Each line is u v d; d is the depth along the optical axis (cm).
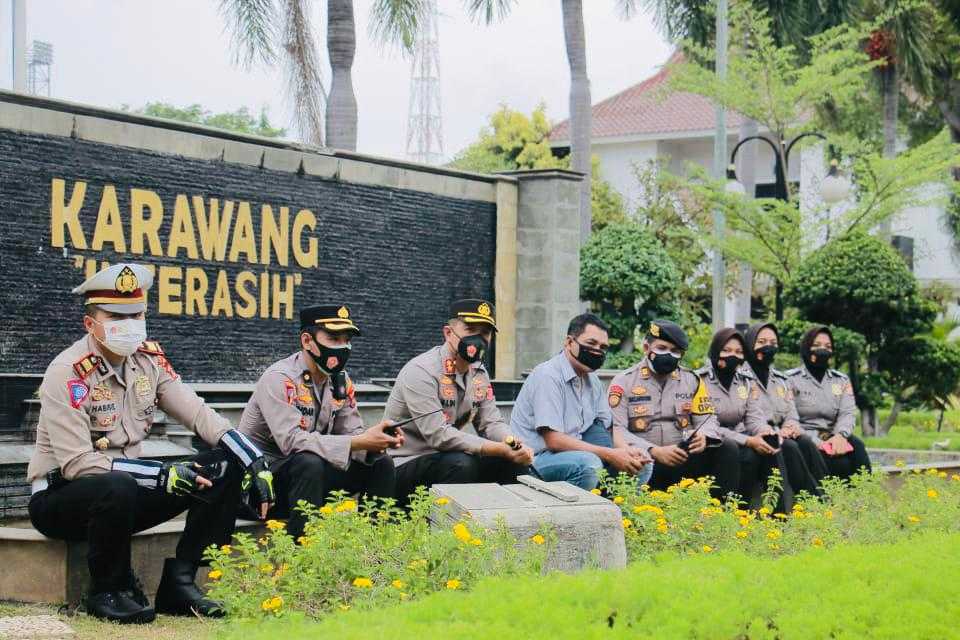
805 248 1983
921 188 2561
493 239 1421
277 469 734
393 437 738
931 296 3184
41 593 648
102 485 614
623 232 1712
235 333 1151
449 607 500
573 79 2188
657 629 488
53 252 1013
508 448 791
